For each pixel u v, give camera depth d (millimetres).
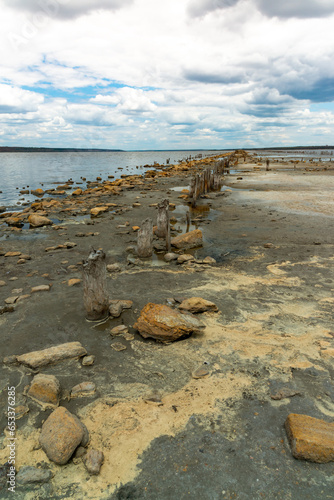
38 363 4699
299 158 80250
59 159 97438
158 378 4488
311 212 16594
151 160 88875
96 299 5934
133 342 5395
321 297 6902
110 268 8820
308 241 11508
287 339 5328
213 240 11977
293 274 8336
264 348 5094
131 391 4246
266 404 3955
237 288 7500
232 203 19844
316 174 35969
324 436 3275
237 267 9016
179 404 3996
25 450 3402
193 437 3512
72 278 8312
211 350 5094
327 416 3738
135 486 3010
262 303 6676
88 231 13617
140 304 6746
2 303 6855
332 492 2906
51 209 18969
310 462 3195
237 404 3965
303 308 6410
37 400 4066
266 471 3113
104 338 5516
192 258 9641
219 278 8180
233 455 3289
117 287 7676
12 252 10523
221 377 4457
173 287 7637
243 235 12531
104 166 61250
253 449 3350
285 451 3324
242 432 3561
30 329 5801
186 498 2887
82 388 4246
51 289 7602
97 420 3777
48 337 5551
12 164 68375
